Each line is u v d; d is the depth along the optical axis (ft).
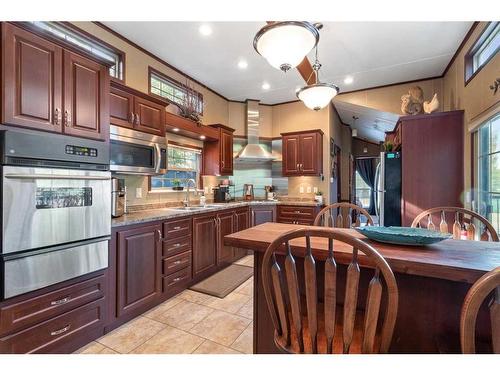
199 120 12.25
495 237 5.33
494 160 7.97
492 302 2.57
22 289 4.96
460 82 10.09
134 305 7.40
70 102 5.88
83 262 6.02
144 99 8.80
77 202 5.90
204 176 14.16
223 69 12.09
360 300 4.26
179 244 9.17
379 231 4.36
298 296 3.25
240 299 8.86
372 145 26.78
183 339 6.51
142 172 8.62
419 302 3.81
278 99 16.29
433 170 10.16
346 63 11.20
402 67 11.66
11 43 4.93
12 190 4.82
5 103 4.83
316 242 4.42
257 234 5.12
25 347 5.05
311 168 14.71
